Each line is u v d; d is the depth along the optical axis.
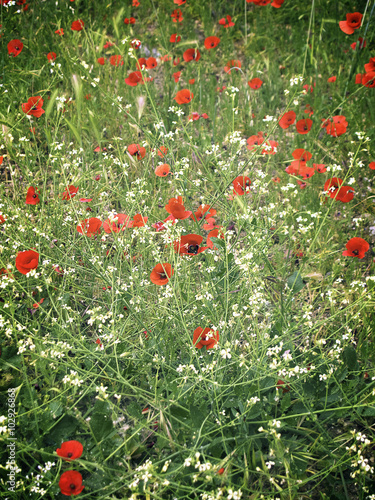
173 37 2.77
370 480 1.51
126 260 1.76
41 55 2.85
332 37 3.06
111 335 1.58
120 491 1.46
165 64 2.85
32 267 1.67
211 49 3.10
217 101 2.79
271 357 1.65
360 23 2.29
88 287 1.88
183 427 1.53
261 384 1.59
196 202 2.16
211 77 2.82
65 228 1.90
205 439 1.50
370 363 1.71
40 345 1.60
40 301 1.79
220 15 3.50
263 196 2.23
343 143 2.35
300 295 1.87
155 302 1.82
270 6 3.32
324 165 2.10
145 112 2.56
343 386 1.61
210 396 1.52
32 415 1.56
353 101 2.53
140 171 2.25
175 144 2.34
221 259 1.76
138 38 3.08
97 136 2.07
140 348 1.64
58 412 1.54
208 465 1.36
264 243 1.69
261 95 2.71
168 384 1.53
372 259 2.02
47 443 1.57
